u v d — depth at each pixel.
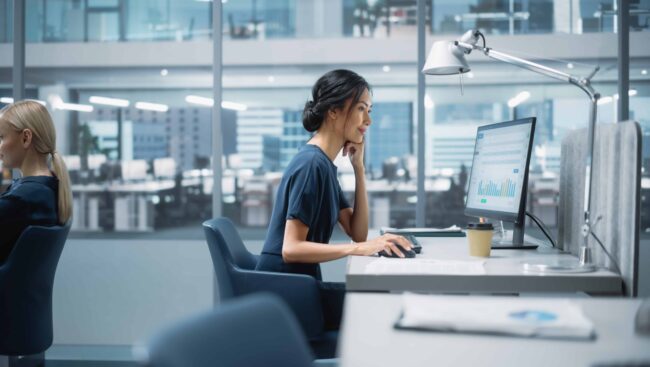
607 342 0.74
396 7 8.05
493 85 7.45
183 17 7.52
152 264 3.17
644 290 3.01
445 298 0.93
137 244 3.18
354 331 0.80
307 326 1.62
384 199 8.71
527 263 1.47
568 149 1.79
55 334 3.15
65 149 7.65
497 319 0.80
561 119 5.80
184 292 3.18
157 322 3.16
